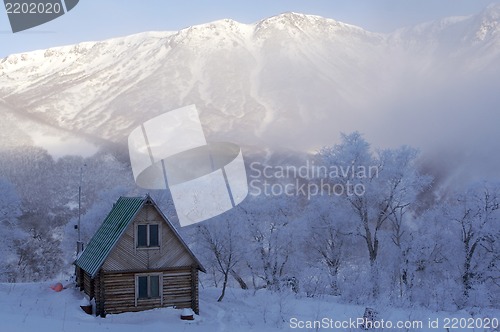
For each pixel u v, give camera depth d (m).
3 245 51.47
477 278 44.28
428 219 47.62
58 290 31.50
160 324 24.50
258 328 25.89
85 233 51.16
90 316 25.58
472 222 44.31
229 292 38.06
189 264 28.31
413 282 44.00
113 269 26.50
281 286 41.50
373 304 34.22
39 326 20.23
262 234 45.22
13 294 30.09
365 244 50.56
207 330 24.41
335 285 43.62
